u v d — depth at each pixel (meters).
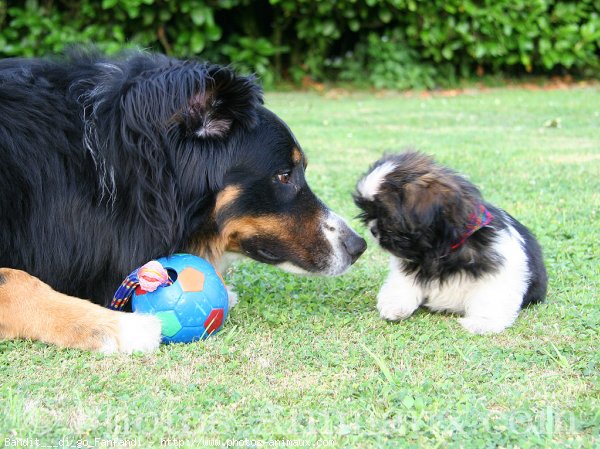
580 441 1.30
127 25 4.14
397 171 1.62
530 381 1.42
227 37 4.54
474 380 1.42
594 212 2.03
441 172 1.62
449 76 4.70
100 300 1.58
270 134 1.58
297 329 1.57
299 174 1.61
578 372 1.44
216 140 1.54
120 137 1.52
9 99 1.53
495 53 4.46
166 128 1.51
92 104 1.55
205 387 1.40
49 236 1.54
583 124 3.36
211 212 1.57
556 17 4.53
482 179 2.31
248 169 1.56
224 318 1.55
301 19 4.41
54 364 1.45
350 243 1.63
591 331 1.54
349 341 1.53
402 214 1.59
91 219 1.54
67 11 4.18
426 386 1.40
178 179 1.53
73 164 1.54
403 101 4.25
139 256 1.55
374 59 4.65
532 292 1.63
